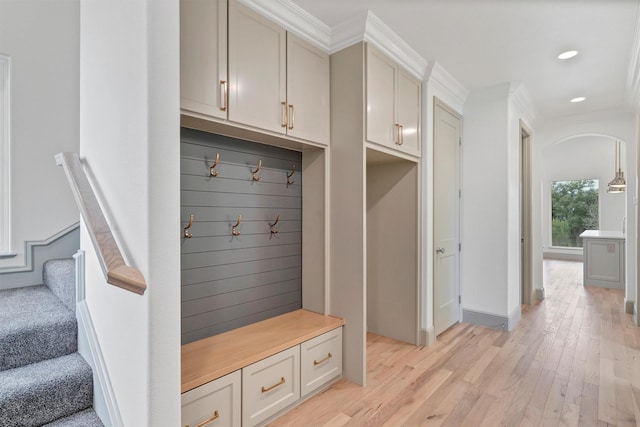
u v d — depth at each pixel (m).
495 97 3.48
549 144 4.66
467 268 3.65
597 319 3.74
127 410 1.26
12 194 2.34
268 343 1.94
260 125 1.93
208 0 1.68
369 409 2.03
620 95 3.66
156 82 1.11
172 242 1.15
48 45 2.47
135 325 1.19
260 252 2.30
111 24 1.37
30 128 2.41
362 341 2.29
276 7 2.00
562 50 2.68
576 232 8.34
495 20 2.26
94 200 1.38
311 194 2.54
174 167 1.16
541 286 4.60
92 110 1.60
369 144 2.36
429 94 3.04
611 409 2.03
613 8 2.11
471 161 3.64
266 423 1.88
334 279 2.43
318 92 2.35
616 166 6.63
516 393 2.21
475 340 3.11
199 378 1.54
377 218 3.23
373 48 2.37
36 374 1.53
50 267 2.26
